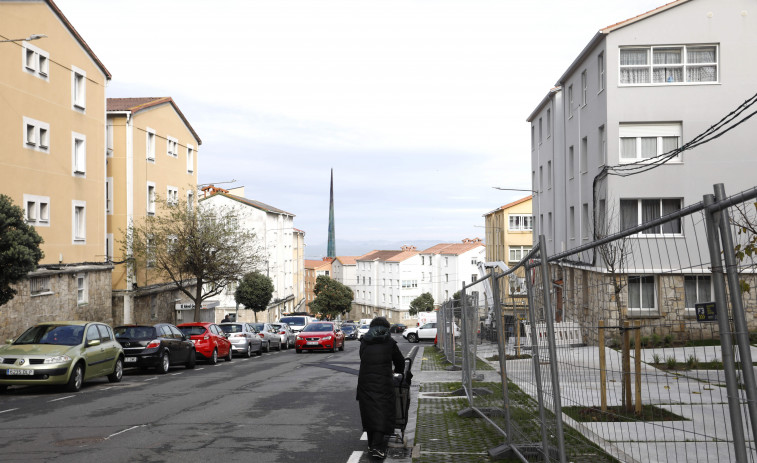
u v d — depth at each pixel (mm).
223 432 10219
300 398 14523
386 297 126938
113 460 8188
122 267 37469
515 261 67875
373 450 8297
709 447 3742
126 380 19391
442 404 12969
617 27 29391
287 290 93125
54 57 29531
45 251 28594
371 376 8508
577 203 35406
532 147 50438
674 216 4027
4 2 25891
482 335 11148
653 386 4301
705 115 29109
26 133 27297
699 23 29188
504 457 8125
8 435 9930
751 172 28844
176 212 38344
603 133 30828
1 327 24500
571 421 5840
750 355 3455
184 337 24109
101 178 34000
